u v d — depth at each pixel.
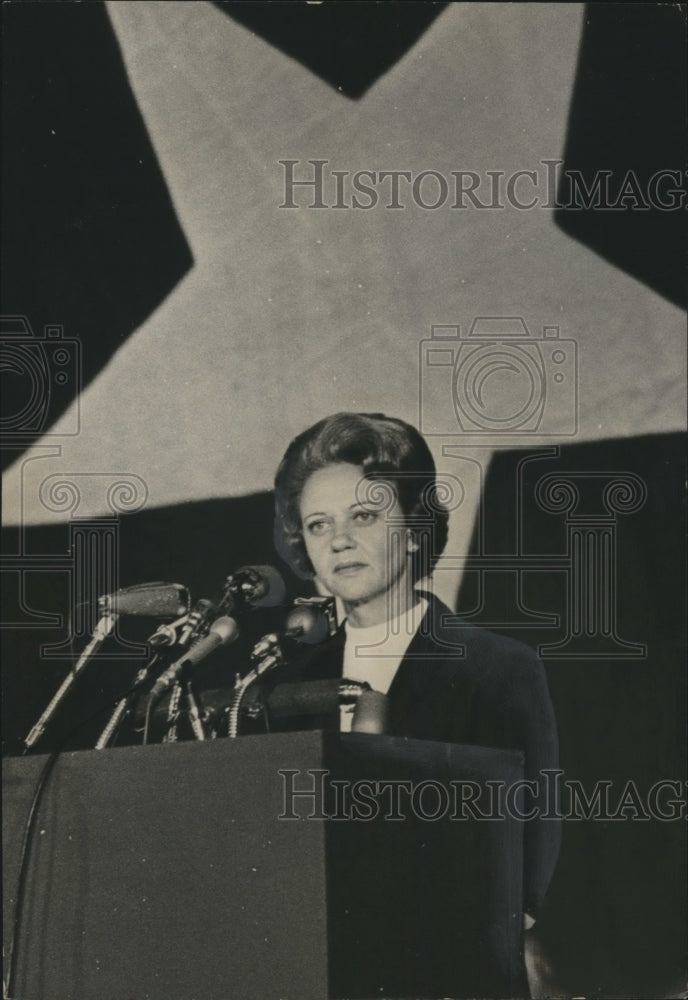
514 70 6.79
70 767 5.54
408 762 5.40
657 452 6.60
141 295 6.72
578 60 6.81
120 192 6.79
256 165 6.74
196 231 6.74
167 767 5.32
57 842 5.52
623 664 6.44
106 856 5.40
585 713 6.39
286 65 6.80
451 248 6.68
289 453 6.56
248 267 6.69
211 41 6.84
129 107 6.82
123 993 5.26
